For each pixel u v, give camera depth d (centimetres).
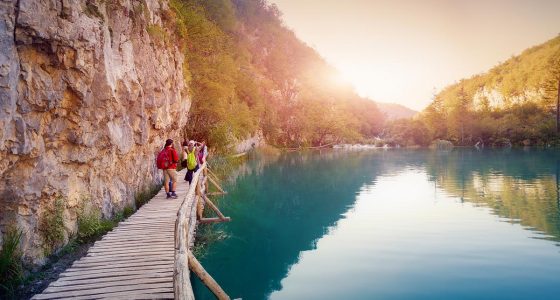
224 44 5328
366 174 3409
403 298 869
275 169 3900
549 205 1859
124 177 1298
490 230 1432
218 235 1456
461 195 2217
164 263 743
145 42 1603
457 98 10588
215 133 3725
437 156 5628
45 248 768
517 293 877
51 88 766
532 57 16962
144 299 580
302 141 9488
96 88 995
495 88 16938
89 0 998
